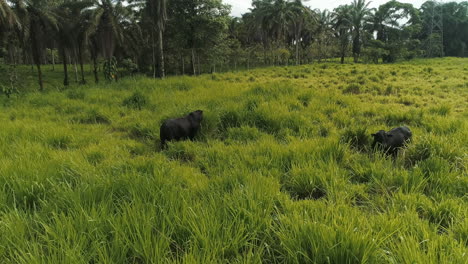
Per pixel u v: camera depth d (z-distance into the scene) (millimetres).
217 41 33750
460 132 4504
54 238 1968
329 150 3816
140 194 2639
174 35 33312
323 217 2184
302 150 3891
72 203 2463
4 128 5773
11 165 3328
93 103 8844
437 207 2420
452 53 65500
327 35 50469
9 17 17625
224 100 7652
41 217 2338
